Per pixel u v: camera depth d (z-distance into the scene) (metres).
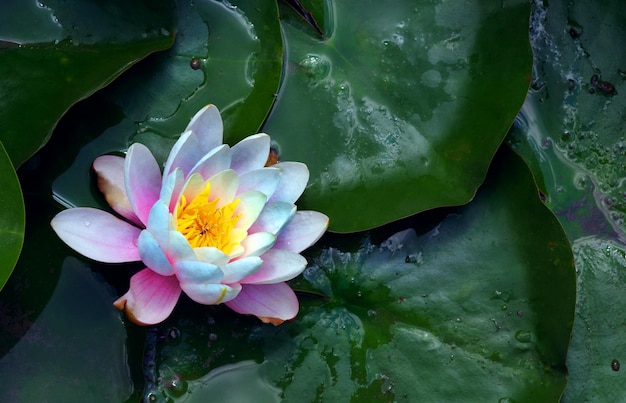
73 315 0.72
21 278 0.72
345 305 0.75
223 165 0.71
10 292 0.71
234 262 0.69
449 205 0.75
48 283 0.72
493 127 0.75
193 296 0.71
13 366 0.71
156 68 0.74
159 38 0.74
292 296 0.73
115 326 0.72
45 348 0.71
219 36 0.75
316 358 0.74
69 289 0.72
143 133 0.74
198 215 0.72
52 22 0.72
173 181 0.69
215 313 0.74
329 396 0.74
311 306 0.75
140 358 0.72
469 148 0.75
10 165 0.70
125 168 0.69
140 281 0.71
